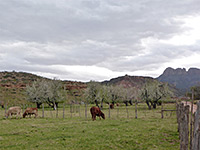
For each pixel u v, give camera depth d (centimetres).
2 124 2134
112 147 1123
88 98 5666
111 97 6353
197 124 525
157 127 1773
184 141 873
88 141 1272
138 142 1223
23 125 2036
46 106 7069
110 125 1953
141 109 4950
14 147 1159
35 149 1108
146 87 5184
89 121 2328
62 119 2622
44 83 6419
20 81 11081
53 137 1412
